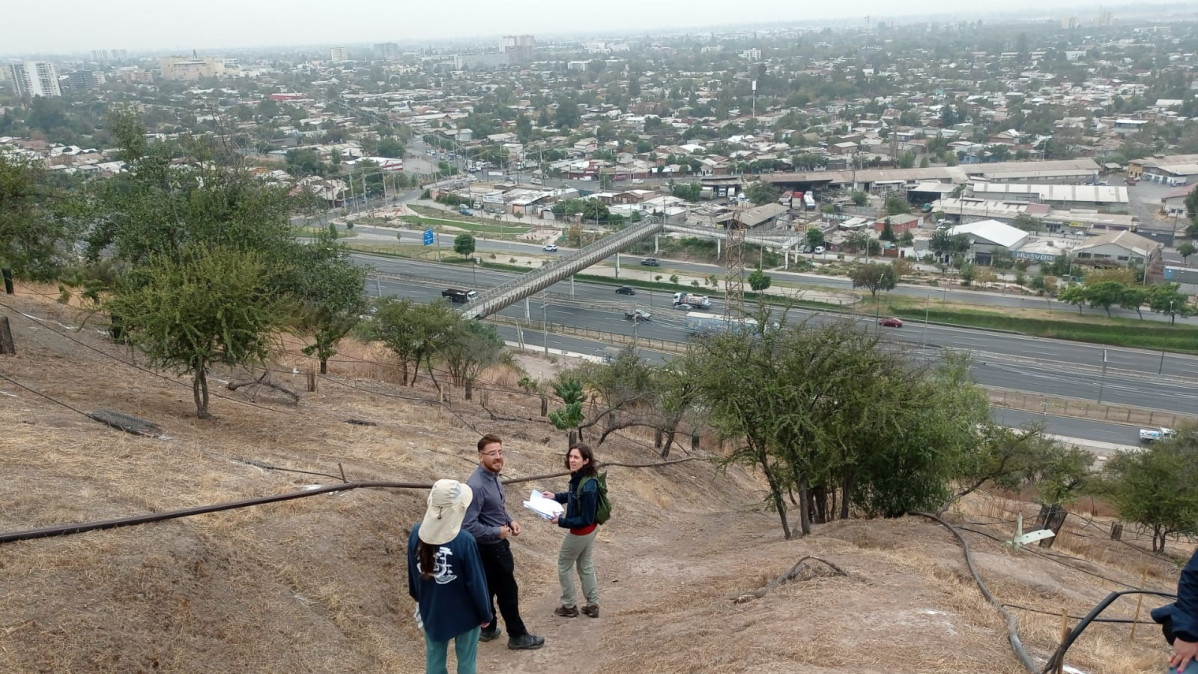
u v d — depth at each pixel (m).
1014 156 169.62
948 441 17.08
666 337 74.06
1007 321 77.56
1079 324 76.00
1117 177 147.75
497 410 28.11
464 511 6.48
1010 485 29.80
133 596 7.14
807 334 15.79
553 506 9.54
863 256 102.19
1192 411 58.38
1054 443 33.56
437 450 17.52
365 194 141.38
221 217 28.38
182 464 10.94
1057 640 8.81
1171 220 114.44
